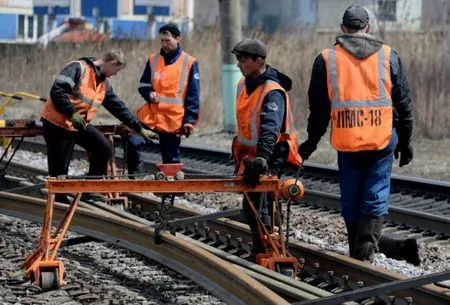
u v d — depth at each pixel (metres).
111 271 15.63
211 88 42.44
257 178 14.62
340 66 14.83
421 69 35.94
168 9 82.06
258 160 14.42
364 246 15.06
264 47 14.93
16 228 18.75
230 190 14.73
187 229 18.30
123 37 54.09
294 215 21.42
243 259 15.06
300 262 15.31
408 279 11.81
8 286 13.97
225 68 37.97
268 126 14.63
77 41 56.28
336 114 14.86
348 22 15.05
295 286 13.20
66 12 78.88
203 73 43.22
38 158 30.59
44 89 50.22
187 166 29.30
